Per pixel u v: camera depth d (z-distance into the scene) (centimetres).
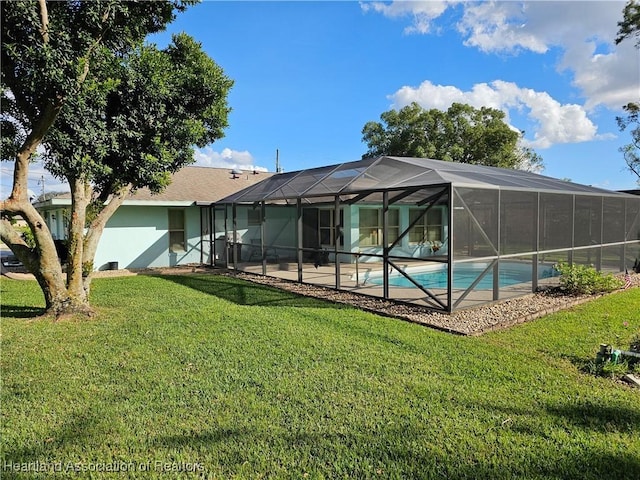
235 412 335
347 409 339
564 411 334
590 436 297
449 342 526
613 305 743
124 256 1429
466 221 714
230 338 545
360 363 447
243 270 1341
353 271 1280
